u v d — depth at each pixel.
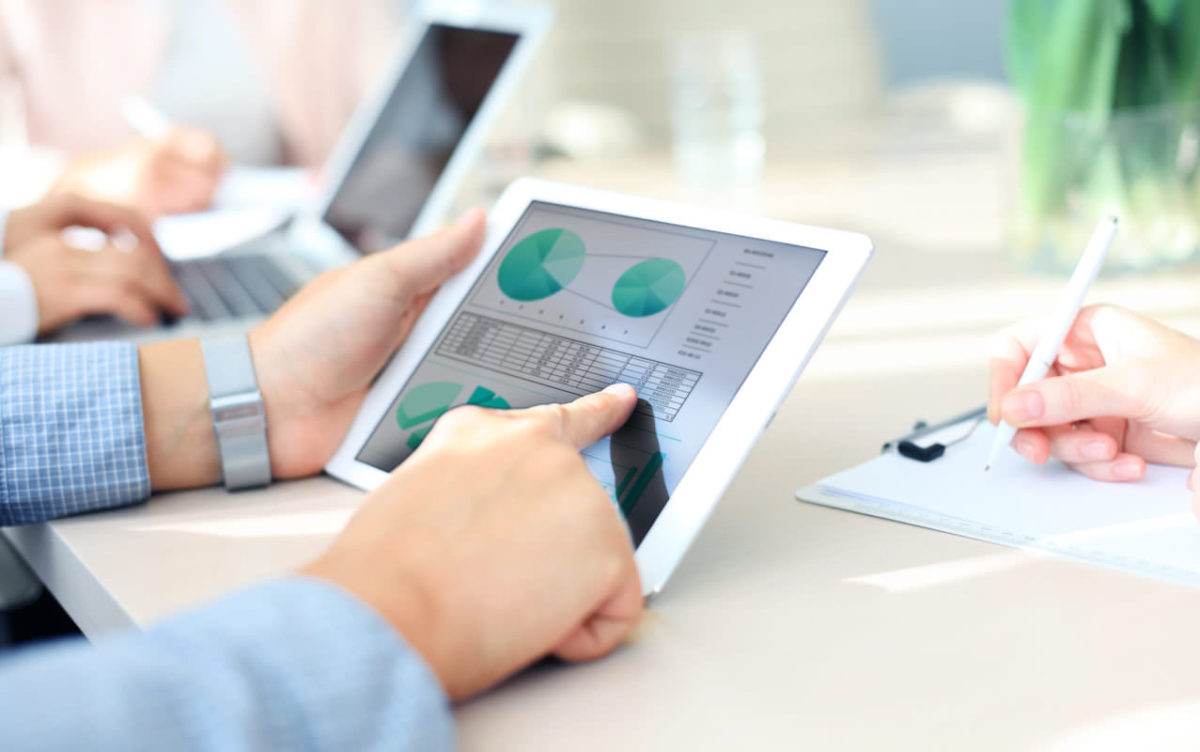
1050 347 0.60
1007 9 0.99
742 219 0.60
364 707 0.32
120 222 1.10
